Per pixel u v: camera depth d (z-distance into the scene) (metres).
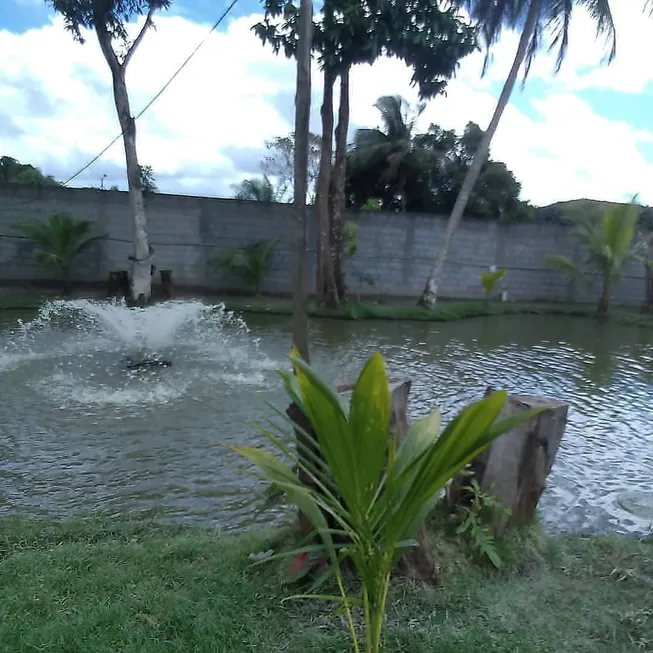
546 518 3.83
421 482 1.54
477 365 8.80
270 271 15.53
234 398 6.23
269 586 2.52
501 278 17.23
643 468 4.85
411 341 10.70
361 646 2.15
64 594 2.46
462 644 2.18
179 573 2.64
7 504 3.77
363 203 19.25
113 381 6.72
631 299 18.03
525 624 2.36
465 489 2.93
